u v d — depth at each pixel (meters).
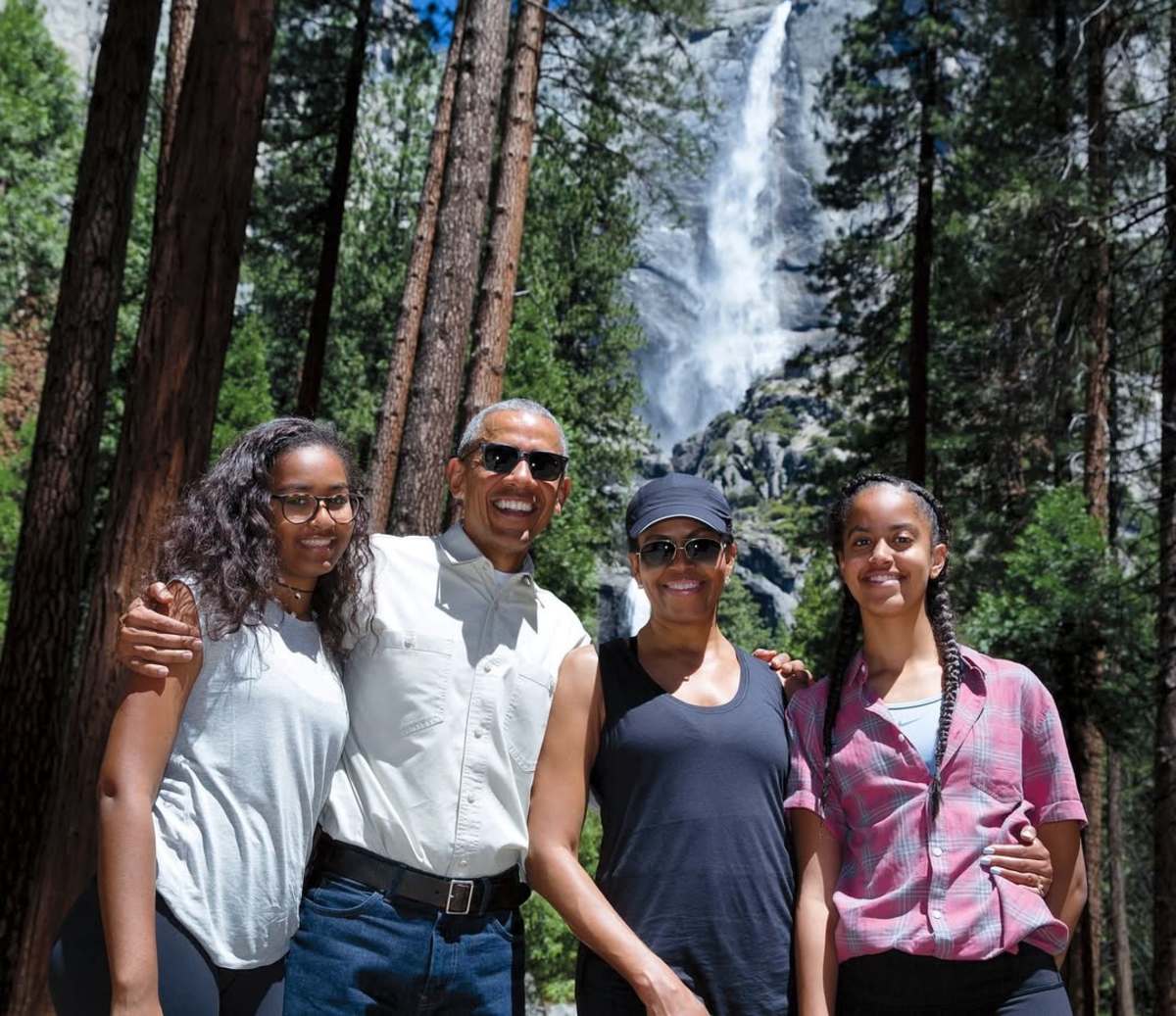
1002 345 10.94
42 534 7.93
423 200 12.89
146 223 21.28
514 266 10.26
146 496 5.21
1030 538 12.41
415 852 2.87
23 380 24.06
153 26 8.33
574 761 2.89
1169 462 9.42
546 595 3.26
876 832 2.76
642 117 16.42
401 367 12.44
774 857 2.83
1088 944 13.13
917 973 2.66
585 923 2.71
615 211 26.22
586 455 24.80
